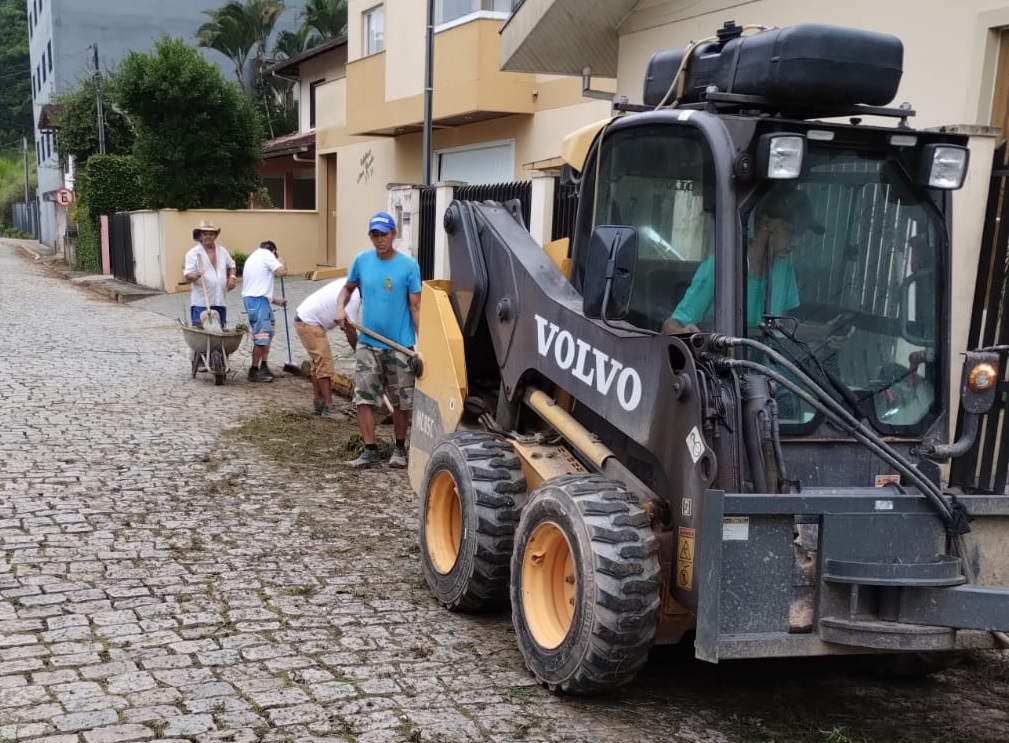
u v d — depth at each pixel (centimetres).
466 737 407
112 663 461
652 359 429
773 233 413
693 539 406
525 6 1162
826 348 420
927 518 400
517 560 472
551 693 451
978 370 402
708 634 379
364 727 411
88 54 4416
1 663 455
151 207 2627
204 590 560
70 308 2134
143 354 1452
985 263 573
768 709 456
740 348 404
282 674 458
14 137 7700
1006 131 766
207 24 4231
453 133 2041
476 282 574
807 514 386
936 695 486
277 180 3553
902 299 433
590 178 512
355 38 2388
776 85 418
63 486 745
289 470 831
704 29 1027
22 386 1135
